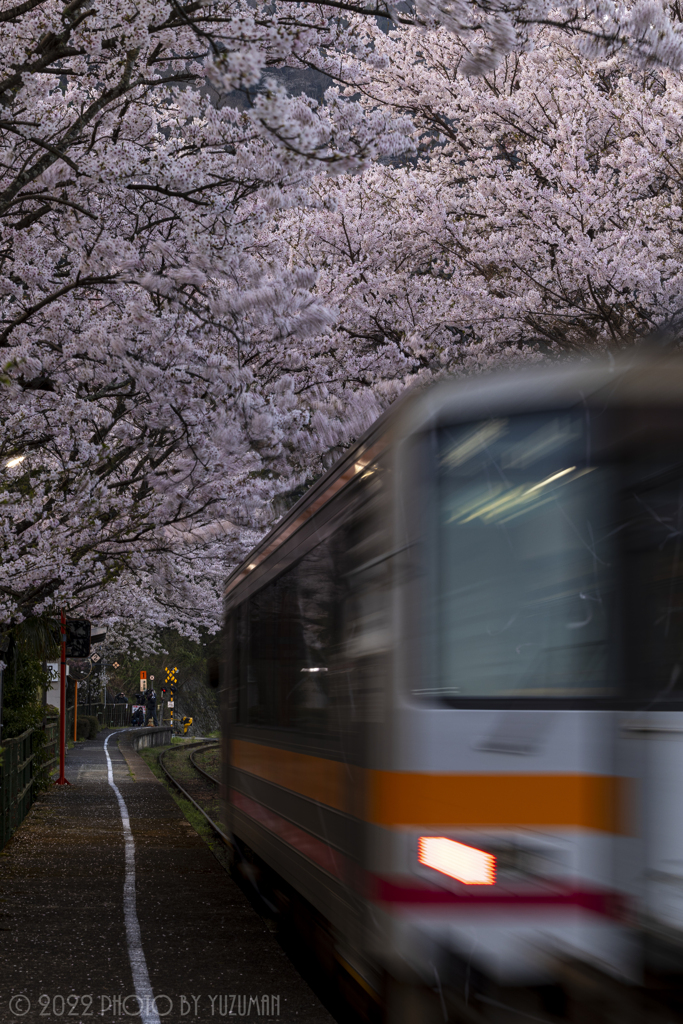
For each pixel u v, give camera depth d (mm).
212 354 14141
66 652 33219
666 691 6402
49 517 17688
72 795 29203
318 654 9266
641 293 20188
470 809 6414
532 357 21953
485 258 21828
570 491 6629
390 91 24594
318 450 18078
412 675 6594
